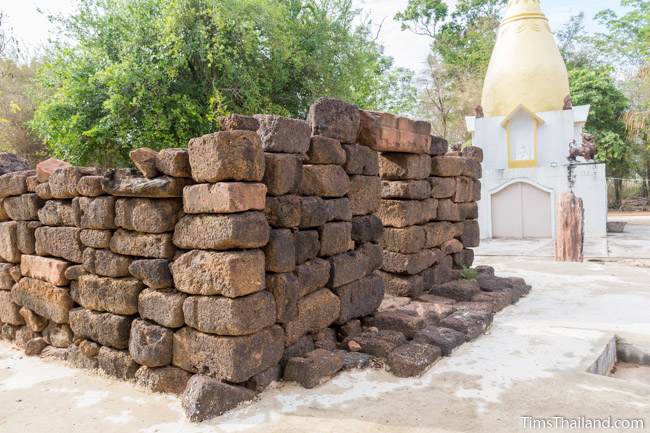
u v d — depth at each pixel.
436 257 7.52
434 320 5.85
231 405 3.80
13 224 5.71
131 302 4.44
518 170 18.75
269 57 16.03
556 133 20.00
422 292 7.11
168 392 4.16
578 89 29.41
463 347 5.21
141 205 4.33
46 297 5.22
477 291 7.12
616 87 30.55
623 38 30.73
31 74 19.98
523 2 22.25
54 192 5.10
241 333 3.82
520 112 20.31
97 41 14.90
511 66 21.47
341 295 5.16
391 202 6.74
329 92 17.67
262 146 4.23
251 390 4.00
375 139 5.74
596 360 4.82
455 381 4.32
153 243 4.30
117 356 4.52
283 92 17.44
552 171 18.20
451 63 33.28
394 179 6.76
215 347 3.88
